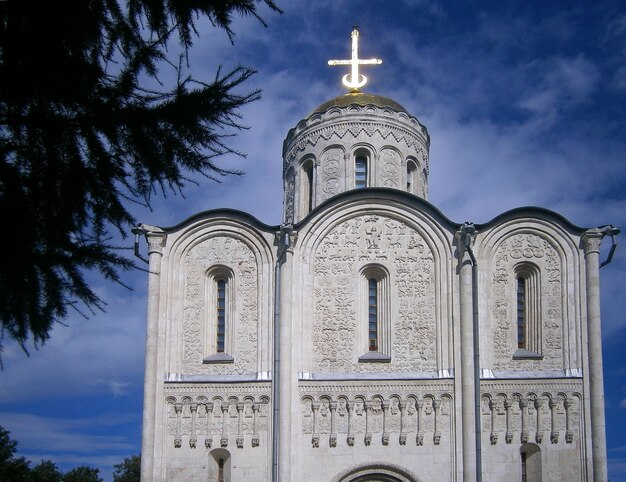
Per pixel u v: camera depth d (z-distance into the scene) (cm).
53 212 1052
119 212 1105
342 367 3341
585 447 3234
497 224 3484
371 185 3909
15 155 1041
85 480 8025
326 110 4022
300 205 4012
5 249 998
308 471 3200
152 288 3397
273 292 3419
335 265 3472
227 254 3500
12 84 1000
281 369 3272
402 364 3347
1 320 1038
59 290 1063
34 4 998
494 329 3384
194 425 3272
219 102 1094
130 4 1092
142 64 1085
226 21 1138
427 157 4238
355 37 4341
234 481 3206
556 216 3484
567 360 3344
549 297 3428
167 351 3359
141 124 1075
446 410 3272
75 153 1064
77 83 1030
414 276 3459
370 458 3219
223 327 3459
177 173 1134
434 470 3206
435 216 3503
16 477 6469
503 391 3284
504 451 3225
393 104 4134
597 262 3425
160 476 3209
